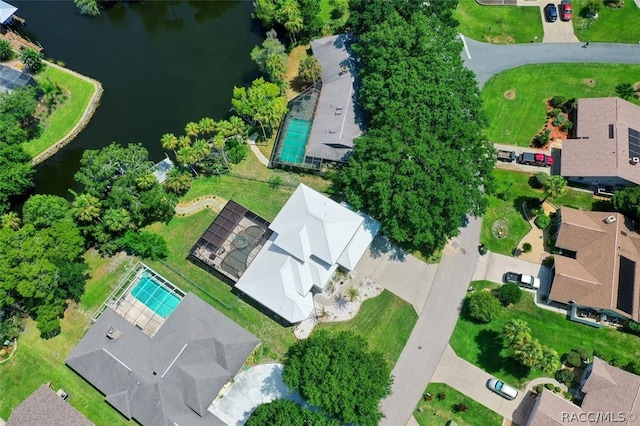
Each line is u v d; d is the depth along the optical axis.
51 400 80.81
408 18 104.75
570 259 86.88
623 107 98.00
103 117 114.12
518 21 116.31
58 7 132.75
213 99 114.44
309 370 71.44
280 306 84.50
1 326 86.62
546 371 75.94
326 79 107.62
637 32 112.62
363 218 88.06
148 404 78.88
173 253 95.38
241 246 92.81
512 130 103.06
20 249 83.31
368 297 88.69
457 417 79.12
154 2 132.88
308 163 99.75
